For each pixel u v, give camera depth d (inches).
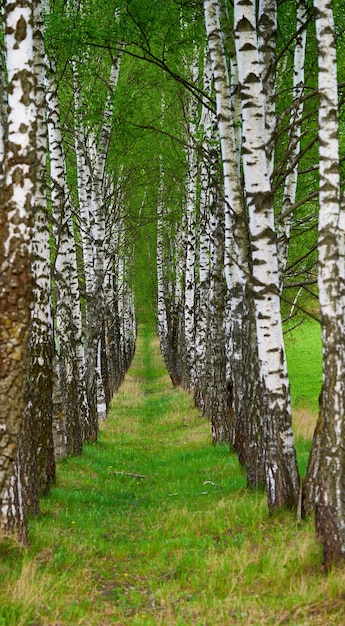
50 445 540.1
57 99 653.3
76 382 729.0
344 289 328.5
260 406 515.5
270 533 384.8
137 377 1964.8
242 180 556.4
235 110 563.2
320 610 275.0
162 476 649.0
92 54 700.7
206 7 508.7
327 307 323.3
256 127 408.2
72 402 723.4
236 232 511.5
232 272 608.1
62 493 523.2
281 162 434.3
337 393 318.0
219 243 773.3
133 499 557.6
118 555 380.5
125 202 1408.7
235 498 482.0
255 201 407.8
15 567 327.3
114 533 434.0
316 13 333.1
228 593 307.0
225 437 765.3
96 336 866.1
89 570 348.8
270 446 418.3
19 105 285.6
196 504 492.4
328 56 329.7
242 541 375.2
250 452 518.0
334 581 290.7
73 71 777.6
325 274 323.9
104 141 813.9
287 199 555.8
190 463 688.4
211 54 510.3
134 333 2605.8
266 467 422.9
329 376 319.9
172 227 1702.8
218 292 781.3
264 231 408.8
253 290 416.5
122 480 646.5
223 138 507.5
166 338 1851.6
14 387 279.7
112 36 575.8
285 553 333.7
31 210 285.3
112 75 743.1
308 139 701.3
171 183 1341.0
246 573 321.7
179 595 310.2
